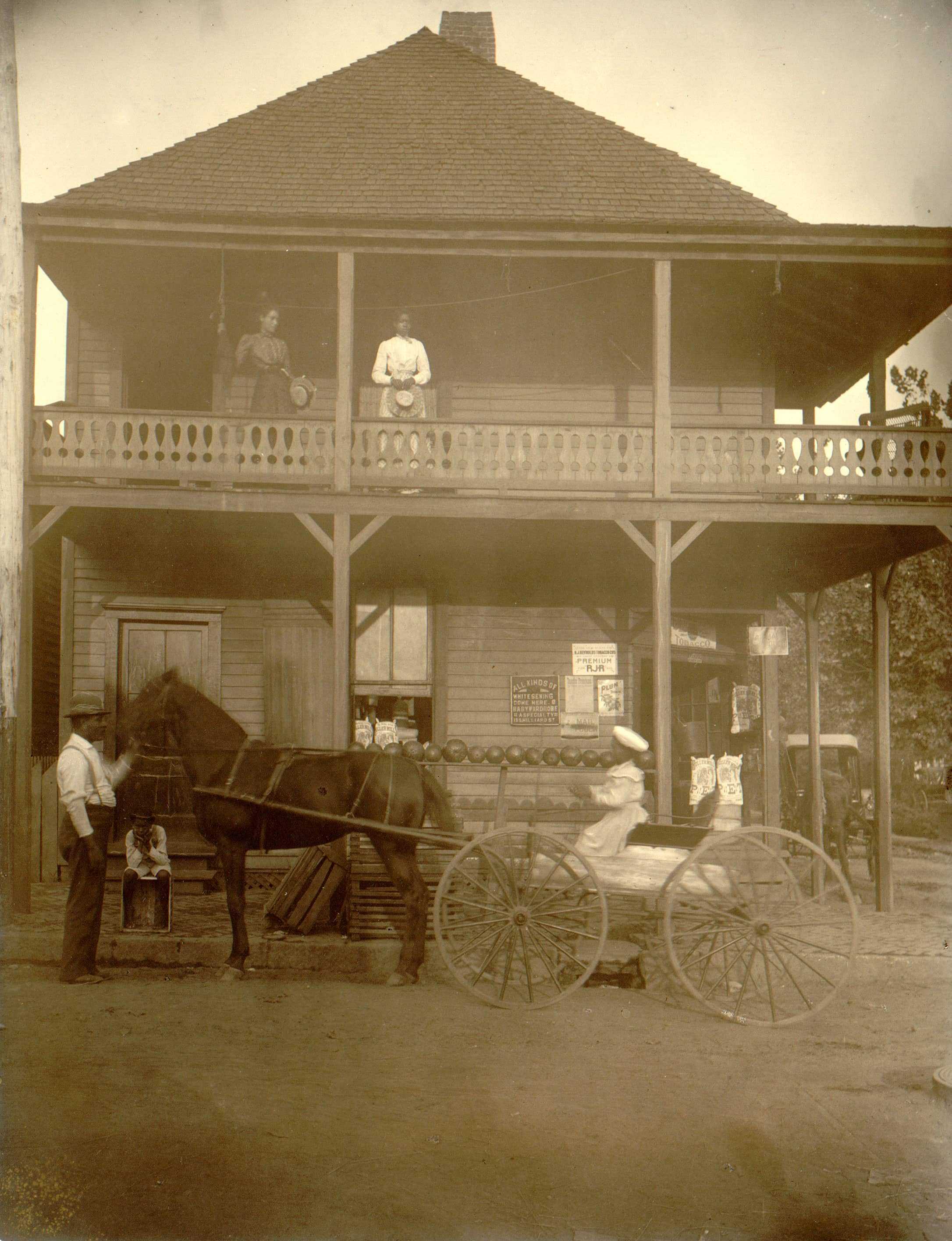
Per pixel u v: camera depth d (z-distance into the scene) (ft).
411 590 52.03
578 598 52.44
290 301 52.85
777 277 44.04
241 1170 16.48
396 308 52.80
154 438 43.96
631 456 44.98
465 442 44.70
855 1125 18.72
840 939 36.86
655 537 43.78
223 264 43.86
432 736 51.62
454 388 52.95
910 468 47.03
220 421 44.37
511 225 43.47
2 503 41.47
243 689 51.29
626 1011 27.32
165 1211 15.05
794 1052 23.52
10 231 41.68
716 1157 17.20
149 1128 18.16
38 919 38.32
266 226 43.34
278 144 51.29
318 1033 24.40
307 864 34.37
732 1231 14.65
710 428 44.93
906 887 51.93
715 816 46.06
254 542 51.60
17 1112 18.89
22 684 41.42
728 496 52.47
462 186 48.39
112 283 51.72
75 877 29.58
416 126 53.78
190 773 30.83
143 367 53.57
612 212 46.98
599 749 51.67
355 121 53.72
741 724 53.67
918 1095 20.39
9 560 41.42
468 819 49.67
